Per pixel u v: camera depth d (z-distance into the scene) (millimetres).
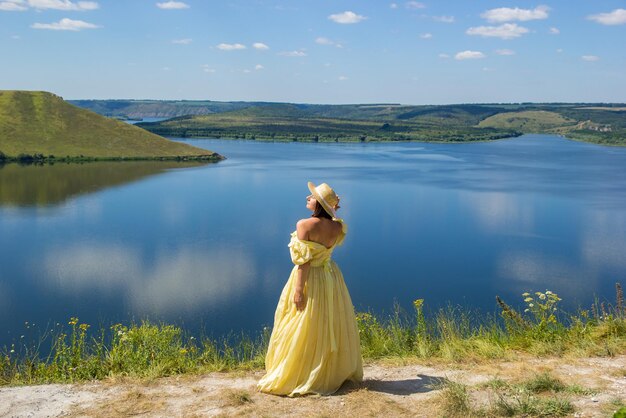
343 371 5309
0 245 45500
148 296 31172
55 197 73312
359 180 89062
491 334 7301
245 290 32344
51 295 31578
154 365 6266
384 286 33969
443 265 39344
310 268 5285
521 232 51125
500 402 4738
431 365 6180
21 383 6051
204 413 4828
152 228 52938
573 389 5121
